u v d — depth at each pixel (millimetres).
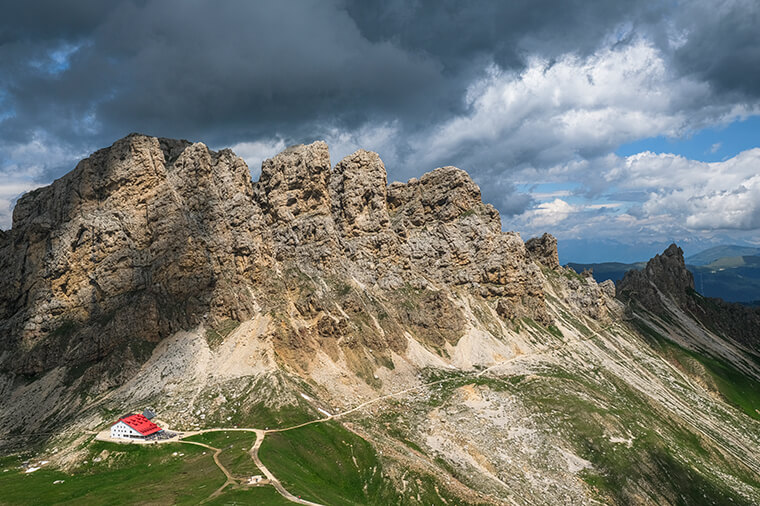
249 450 169500
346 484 176875
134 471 160625
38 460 180000
